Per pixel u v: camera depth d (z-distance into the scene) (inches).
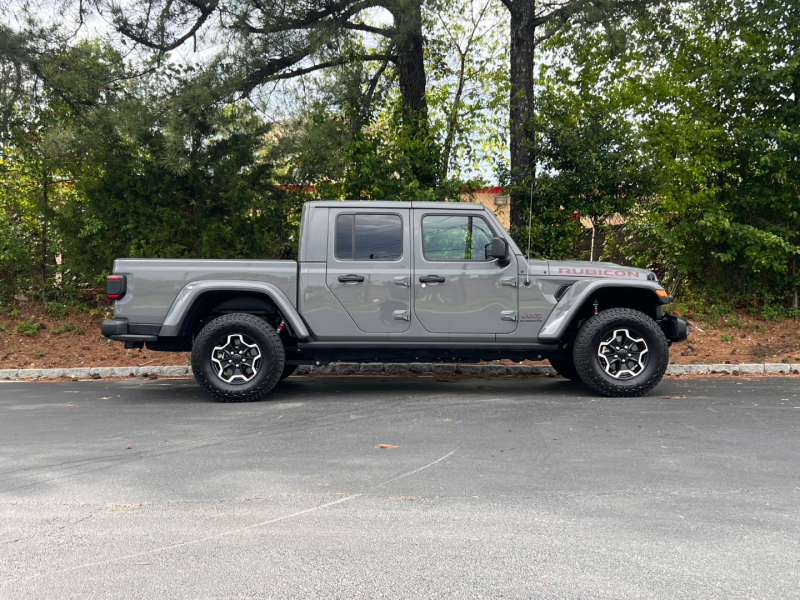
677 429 229.3
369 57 523.5
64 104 457.4
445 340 291.4
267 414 258.7
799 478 173.3
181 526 141.9
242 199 463.5
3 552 129.3
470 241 294.8
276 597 110.3
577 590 111.9
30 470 184.1
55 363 399.9
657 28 513.7
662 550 128.2
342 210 292.0
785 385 331.3
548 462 188.7
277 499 158.6
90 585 115.0
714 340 460.4
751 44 505.7
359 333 289.7
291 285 288.2
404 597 109.8
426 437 219.0
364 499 158.2
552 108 481.7
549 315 292.5
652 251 557.6
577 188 465.4
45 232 502.0
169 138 407.2
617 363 297.7
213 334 282.2
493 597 109.6
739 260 530.9
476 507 152.3
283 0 418.3
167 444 212.2
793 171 496.7
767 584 114.1
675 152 504.1
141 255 461.7
